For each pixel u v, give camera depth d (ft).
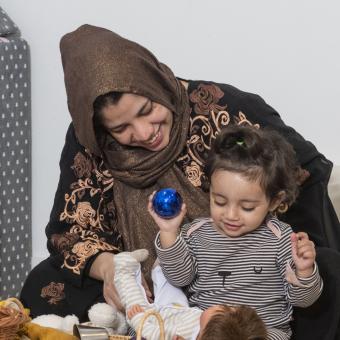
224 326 7.00
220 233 9.14
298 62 14.88
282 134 10.22
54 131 16.31
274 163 8.74
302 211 10.21
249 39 15.06
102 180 10.55
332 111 14.88
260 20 14.93
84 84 9.53
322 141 15.02
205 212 10.02
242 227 8.87
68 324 9.73
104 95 9.37
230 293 9.04
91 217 10.54
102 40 9.71
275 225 9.12
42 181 16.48
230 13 15.07
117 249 10.36
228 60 15.24
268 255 8.98
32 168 16.44
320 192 10.36
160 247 9.07
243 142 8.77
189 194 10.10
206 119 10.24
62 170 10.82
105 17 15.75
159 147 9.96
